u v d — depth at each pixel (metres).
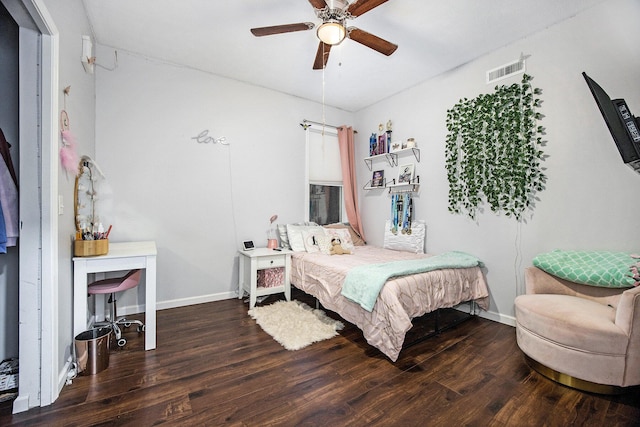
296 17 2.39
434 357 2.12
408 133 3.70
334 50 2.84
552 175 2.47
